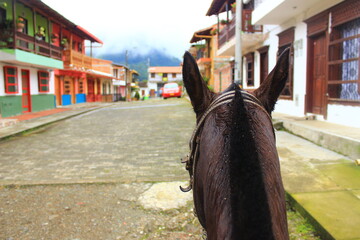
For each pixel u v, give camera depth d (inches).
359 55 252.7
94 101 1234.6
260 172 33.8
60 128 444.1
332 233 115.0
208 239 42.9
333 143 232.2
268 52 466.6
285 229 37.4
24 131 402.3
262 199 32.2
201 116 55.8
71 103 954.7
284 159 209.0
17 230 137.5
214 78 1032.2
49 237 131.7
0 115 527.8
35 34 603.8
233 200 33.3
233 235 31.9
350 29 268.7
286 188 157.8
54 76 809.5
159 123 469.1
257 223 31.1
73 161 253.0
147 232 135.3
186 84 56.4
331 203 139.4
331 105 297.0
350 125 268.1
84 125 471.5
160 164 239.0
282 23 408.5
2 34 517.0
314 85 338.6
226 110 46.0
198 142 53.8
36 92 677.3
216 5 669.3
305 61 347.9
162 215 151.7
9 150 299.3
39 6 617.3
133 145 312.2
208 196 42.0
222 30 659.4
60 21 781.9
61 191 184.7
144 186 189.9
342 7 269.0
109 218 148.9
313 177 171.9
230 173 34.6
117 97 1594.5
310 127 273.7
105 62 1371.8
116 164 241.4
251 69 555.8
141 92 2664.9
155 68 2699.3
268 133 43.8
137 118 543.8
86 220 147.0
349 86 273.4
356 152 205.2
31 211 157.2
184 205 161.0
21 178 209.0
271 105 54.3
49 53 681.0
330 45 291.0
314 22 321.4
